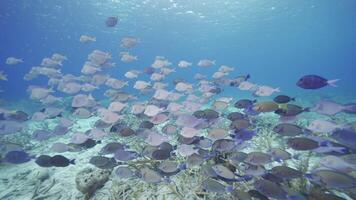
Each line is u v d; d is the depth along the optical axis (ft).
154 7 27.43
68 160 4.71
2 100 17.79
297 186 3.91
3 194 5.27
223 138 4.68
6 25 32.68
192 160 4.15
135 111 6.47
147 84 8.53
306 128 4.50
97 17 29.58
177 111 6.76
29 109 16.65
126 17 30.14
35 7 26.30
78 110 6.54
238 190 3.48
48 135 5.98
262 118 8.66
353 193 3.80
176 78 9.70
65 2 25.03
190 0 25.99
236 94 25.16
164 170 4.15
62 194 5.03
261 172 3.73
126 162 5.31
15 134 9.16
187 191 4.54
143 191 4.69
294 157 4.79
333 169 3.49
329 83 4.41
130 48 9.27
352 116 10.09
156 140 4.83
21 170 6.21
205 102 8.26
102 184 5.02
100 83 8.59
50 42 42.63
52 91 8.41
